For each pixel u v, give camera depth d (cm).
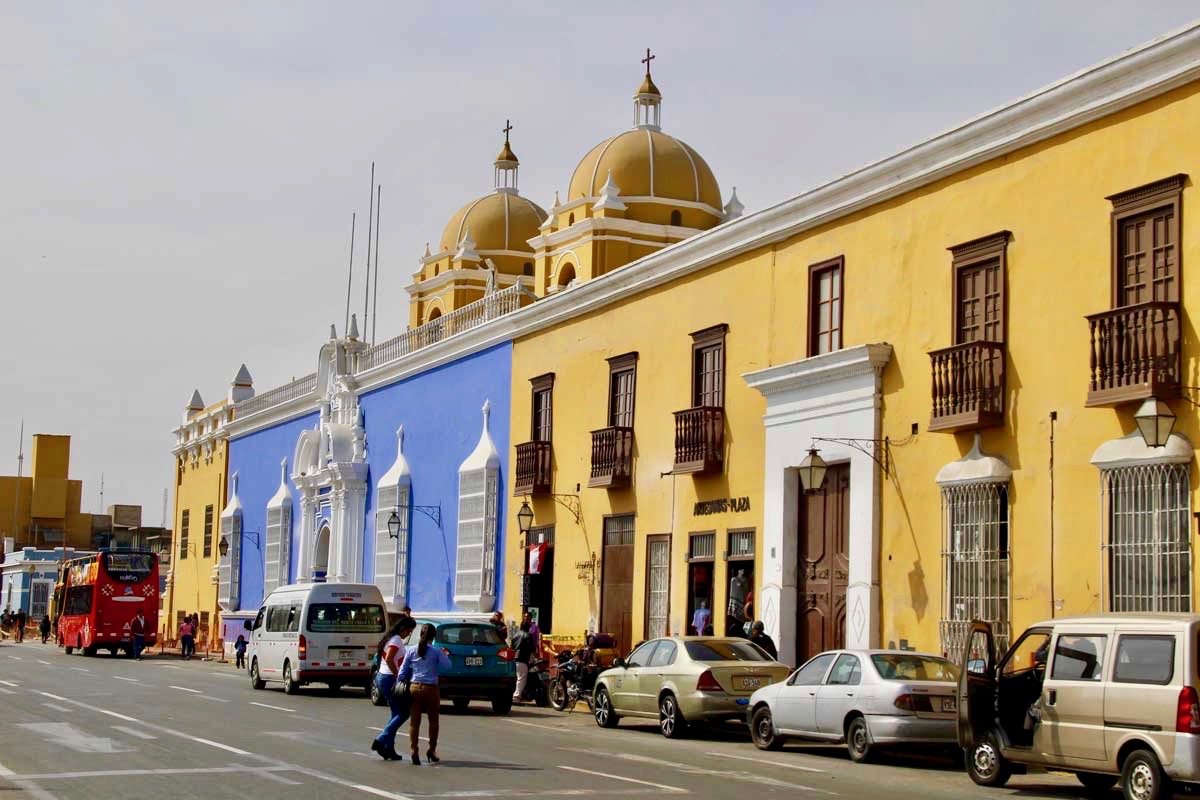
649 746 1930
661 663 2150
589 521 3130
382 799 1300
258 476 5666
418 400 4209
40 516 10800
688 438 2698
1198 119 1734
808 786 1458
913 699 1692
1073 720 1401
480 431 3747
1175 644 1314
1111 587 1786
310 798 1305
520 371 3553
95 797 1302
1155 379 1722
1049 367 1925
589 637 2764
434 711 1620
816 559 2386
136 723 2103
